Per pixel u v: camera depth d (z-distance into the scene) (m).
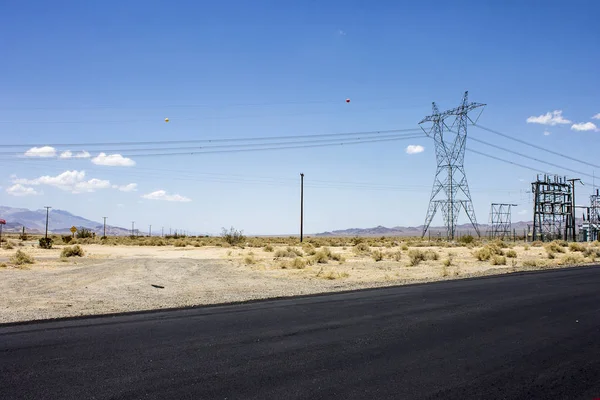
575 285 20.19
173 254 43.81
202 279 22.77
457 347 9.45
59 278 21.80
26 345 9.31
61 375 7.45
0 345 9.31
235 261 34.44
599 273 26.00
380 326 11.41
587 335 10.61
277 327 11.21
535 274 25.55
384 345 9.55
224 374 7.55
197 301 15.35
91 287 18.98
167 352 8.86
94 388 6.86
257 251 50.03
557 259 38.94
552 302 15.40
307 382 7.19
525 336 10.48
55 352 8.80
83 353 8.75
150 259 35.94
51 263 30.33
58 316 12.48
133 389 6.82
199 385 7.01
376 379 7.38
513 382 7.32
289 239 103.62
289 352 8.94
